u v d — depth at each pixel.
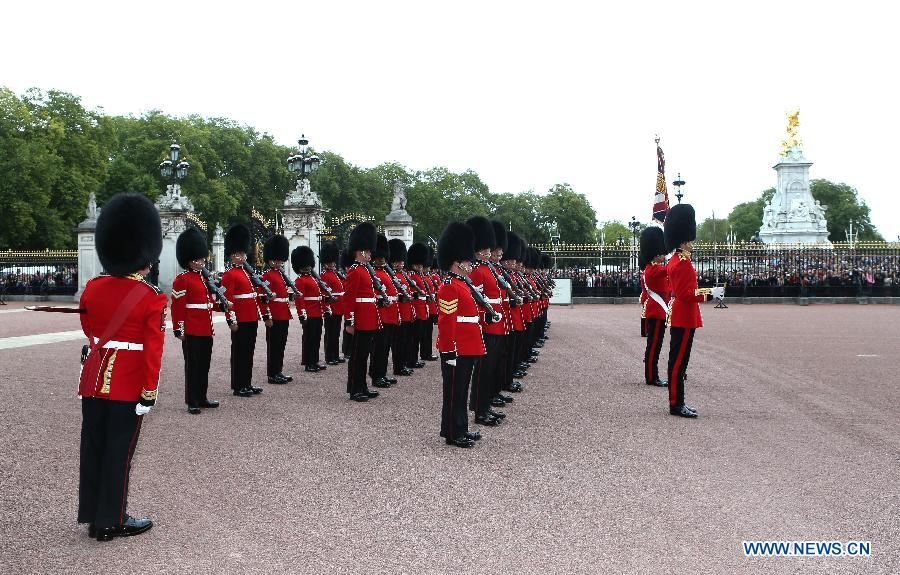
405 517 6.37
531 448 8.71
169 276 32.59
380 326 12.79
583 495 6.97
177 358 16.27
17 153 50.16
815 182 102.38
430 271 18.83
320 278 15.42
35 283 40.12
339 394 12.34
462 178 92.00
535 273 20.77
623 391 12.56
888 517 6.41
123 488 5.95
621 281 41.06
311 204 32.91
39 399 11.42
